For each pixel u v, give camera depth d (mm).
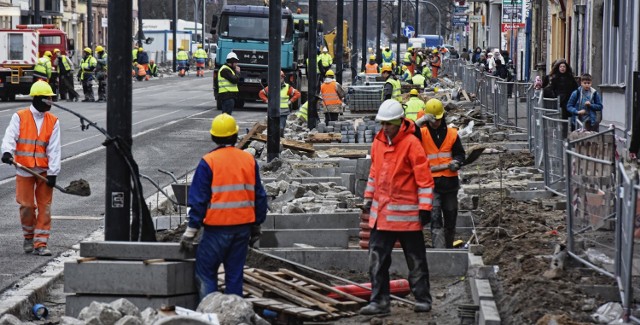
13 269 22688
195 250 18156
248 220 17922
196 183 17734
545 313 16891
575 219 20609
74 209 31391
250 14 76312
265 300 18531
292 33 76812
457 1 141750
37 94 24062
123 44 20375
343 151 45281
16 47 86750
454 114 62906
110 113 20516
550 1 89625
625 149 40062
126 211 20766
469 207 28953
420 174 18516
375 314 18828
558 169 31875
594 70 61469
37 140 24141
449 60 122812
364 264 22656
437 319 18672
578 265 20141
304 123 61812
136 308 16562
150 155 46312
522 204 30750
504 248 21922
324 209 28188
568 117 43719
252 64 76188
